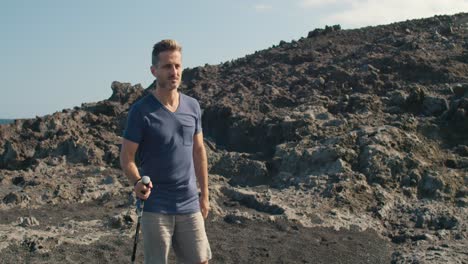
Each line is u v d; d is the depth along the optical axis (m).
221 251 5.66
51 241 5.68
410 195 7.67
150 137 3.01
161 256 3.02
